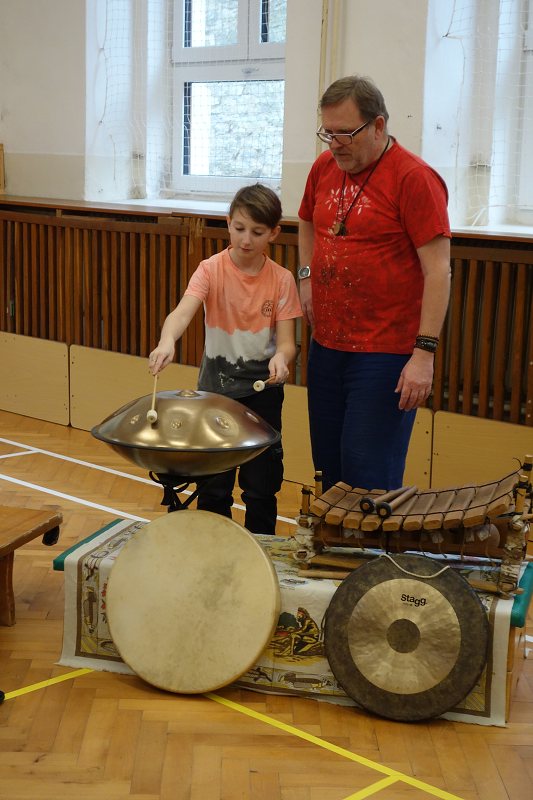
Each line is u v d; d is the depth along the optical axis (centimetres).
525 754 241
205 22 614
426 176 276
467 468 420
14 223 572
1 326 592
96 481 468
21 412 592
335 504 268
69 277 552
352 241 287
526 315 402
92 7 595
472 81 473
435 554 281
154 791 222
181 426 253
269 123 596
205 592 265
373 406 293
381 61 457
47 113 621
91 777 227
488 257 400
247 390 309
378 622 253
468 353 413
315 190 307
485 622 247
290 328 304
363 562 270
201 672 262
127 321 534
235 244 295
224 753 239
